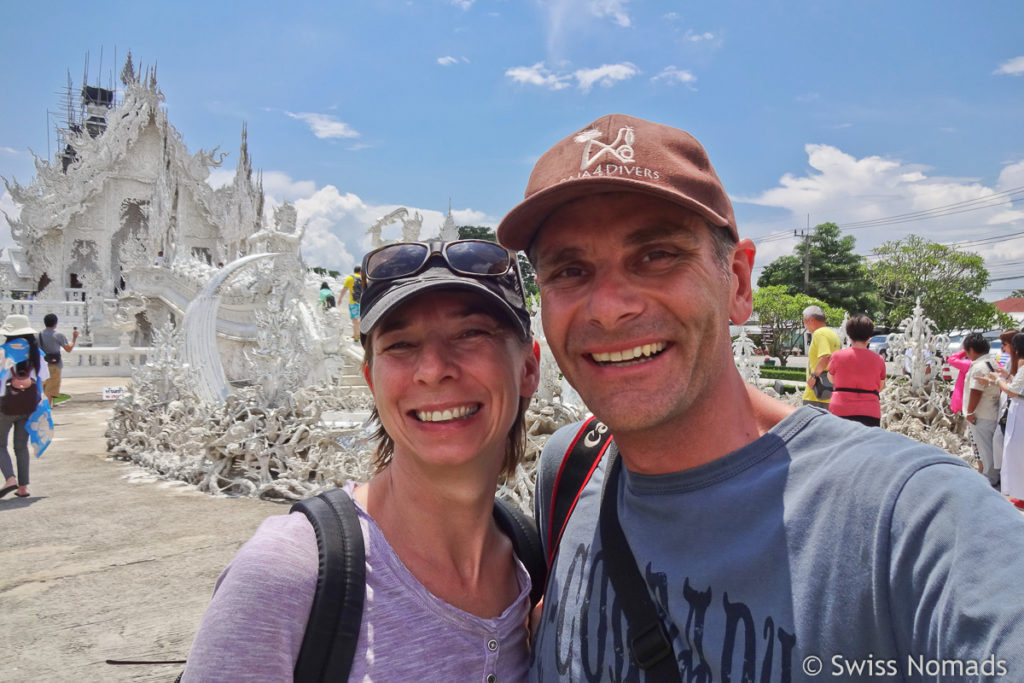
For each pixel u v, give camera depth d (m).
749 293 0.60
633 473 0.56
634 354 0.52
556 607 0.59
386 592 0.53
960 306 14.62
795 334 15.49
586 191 0.51
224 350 6.54
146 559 1.81
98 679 1.21
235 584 0.49
